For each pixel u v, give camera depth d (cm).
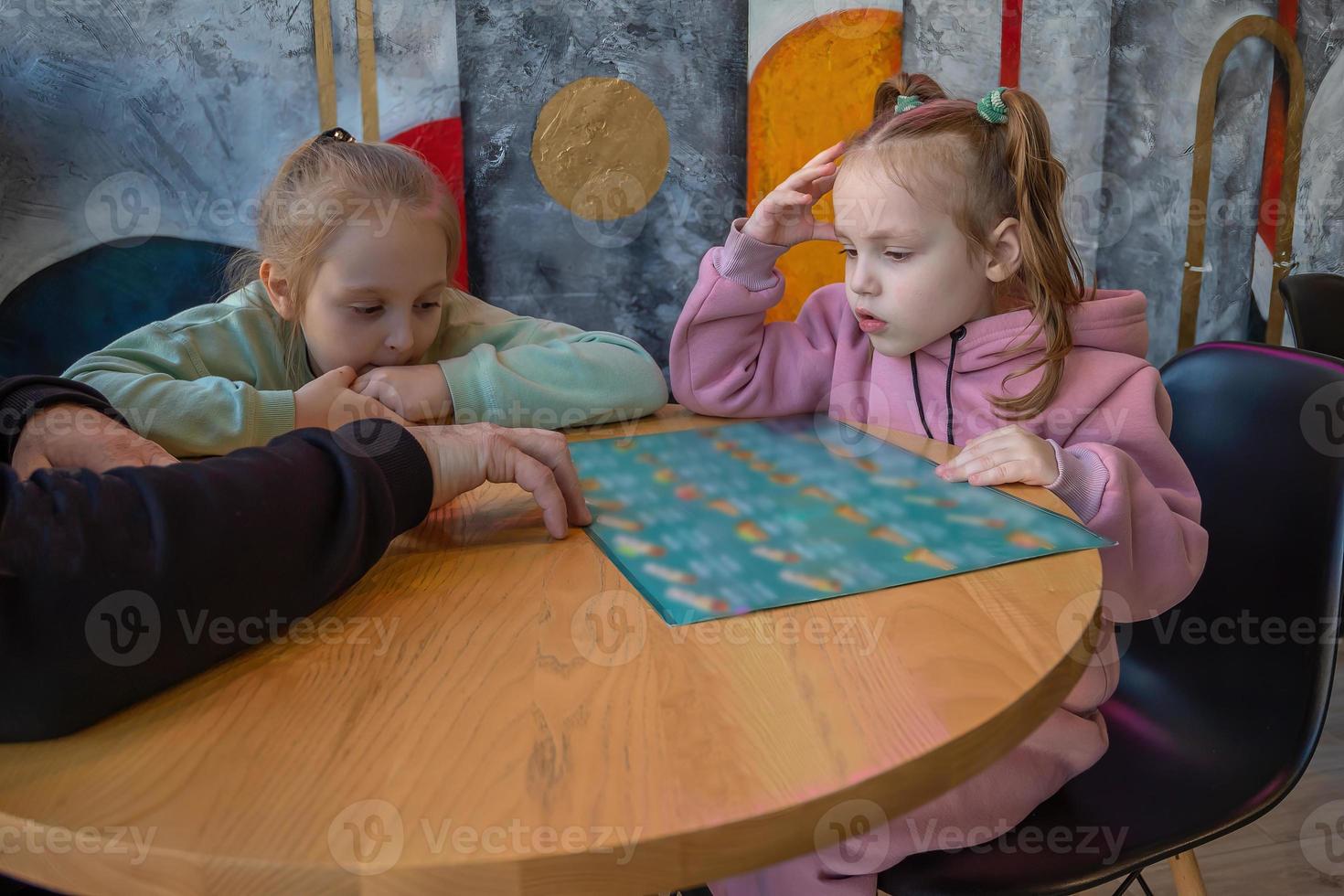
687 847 34
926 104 97
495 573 58
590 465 82
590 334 108
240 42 196
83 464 60
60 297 197
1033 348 99
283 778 37
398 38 203
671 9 213
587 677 45
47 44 187
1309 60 253
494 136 212
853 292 99
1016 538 63
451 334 111
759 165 226
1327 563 77
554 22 209
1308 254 267
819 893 74
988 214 94
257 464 49
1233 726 82
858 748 39
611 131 216
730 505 71
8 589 38
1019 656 46
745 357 105
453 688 44
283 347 102
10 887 64
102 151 194
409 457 60
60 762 38
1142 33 241
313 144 101
